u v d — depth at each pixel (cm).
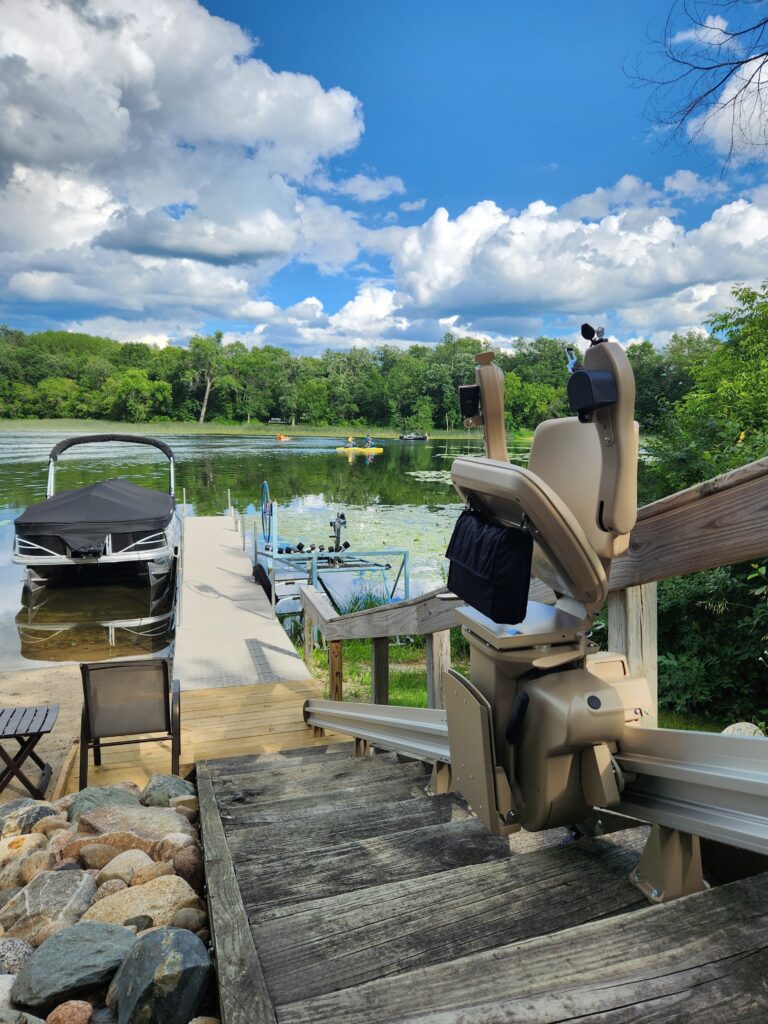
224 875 151
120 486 1230
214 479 3147
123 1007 132
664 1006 89
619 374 113
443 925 123
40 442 5525
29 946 185
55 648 857
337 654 490
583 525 131
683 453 582
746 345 923
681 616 497
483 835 172
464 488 142
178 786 335
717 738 116
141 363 10056
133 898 197
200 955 134
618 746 140
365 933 122
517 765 144
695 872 126
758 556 141
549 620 140
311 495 2552
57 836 268
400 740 287
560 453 140
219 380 9462
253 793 299
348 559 1102
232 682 614
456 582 147
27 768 445
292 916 129
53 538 1077
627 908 126
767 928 101
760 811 109
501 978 97
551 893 131
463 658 709
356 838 195
